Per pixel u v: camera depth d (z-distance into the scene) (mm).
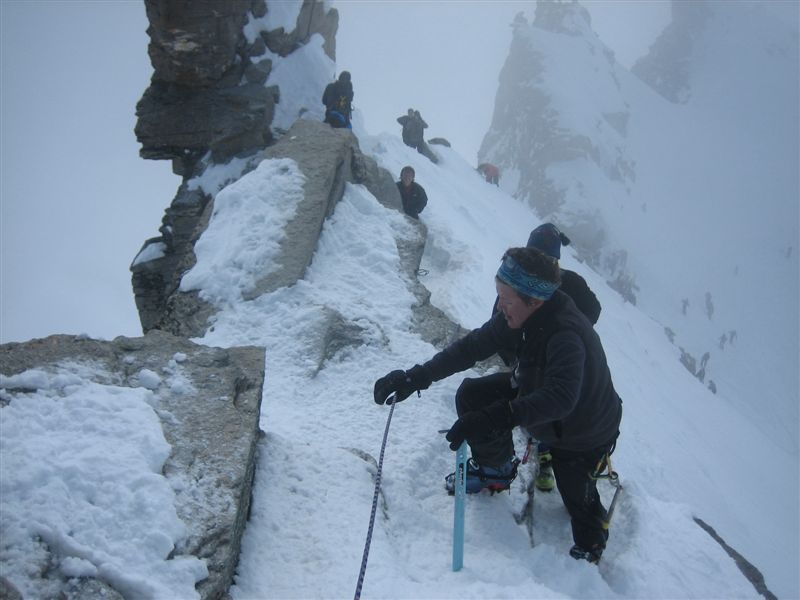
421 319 7039
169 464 3107
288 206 7660
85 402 3215
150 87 18516
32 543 2516
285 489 3684
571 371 3246
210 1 17547
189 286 6879
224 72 18281
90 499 2770
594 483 3846
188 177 18656
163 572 2646
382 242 8164
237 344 6094
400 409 5008
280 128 18625
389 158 19938
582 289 4977
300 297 6668
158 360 3822
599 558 3887
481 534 3912
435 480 4375
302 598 3074
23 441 2900
